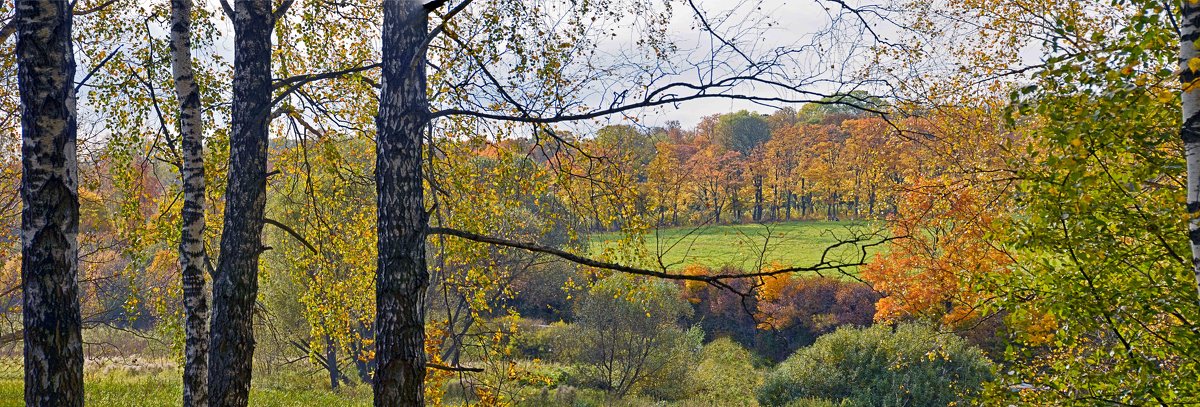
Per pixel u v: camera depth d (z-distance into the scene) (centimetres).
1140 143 550
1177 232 594
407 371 471
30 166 490
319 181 855
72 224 505
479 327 873
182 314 914
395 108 478
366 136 809
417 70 484
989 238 712
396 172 476
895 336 2197
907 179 909
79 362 508
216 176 812
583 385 2444
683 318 3247
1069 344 698
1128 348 668
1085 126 475
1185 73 402
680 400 2417
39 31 486
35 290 491
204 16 820
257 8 621
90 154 927
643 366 2441
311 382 2045
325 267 879
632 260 707
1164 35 485
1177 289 611
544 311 2792
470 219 752
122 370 1617
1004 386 751
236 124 616
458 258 775
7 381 1301
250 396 1353
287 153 813
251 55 616
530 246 482
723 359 2869
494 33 560
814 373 2277
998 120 813
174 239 823
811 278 2908
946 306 1279
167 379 1487
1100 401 673
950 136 773
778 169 4806
